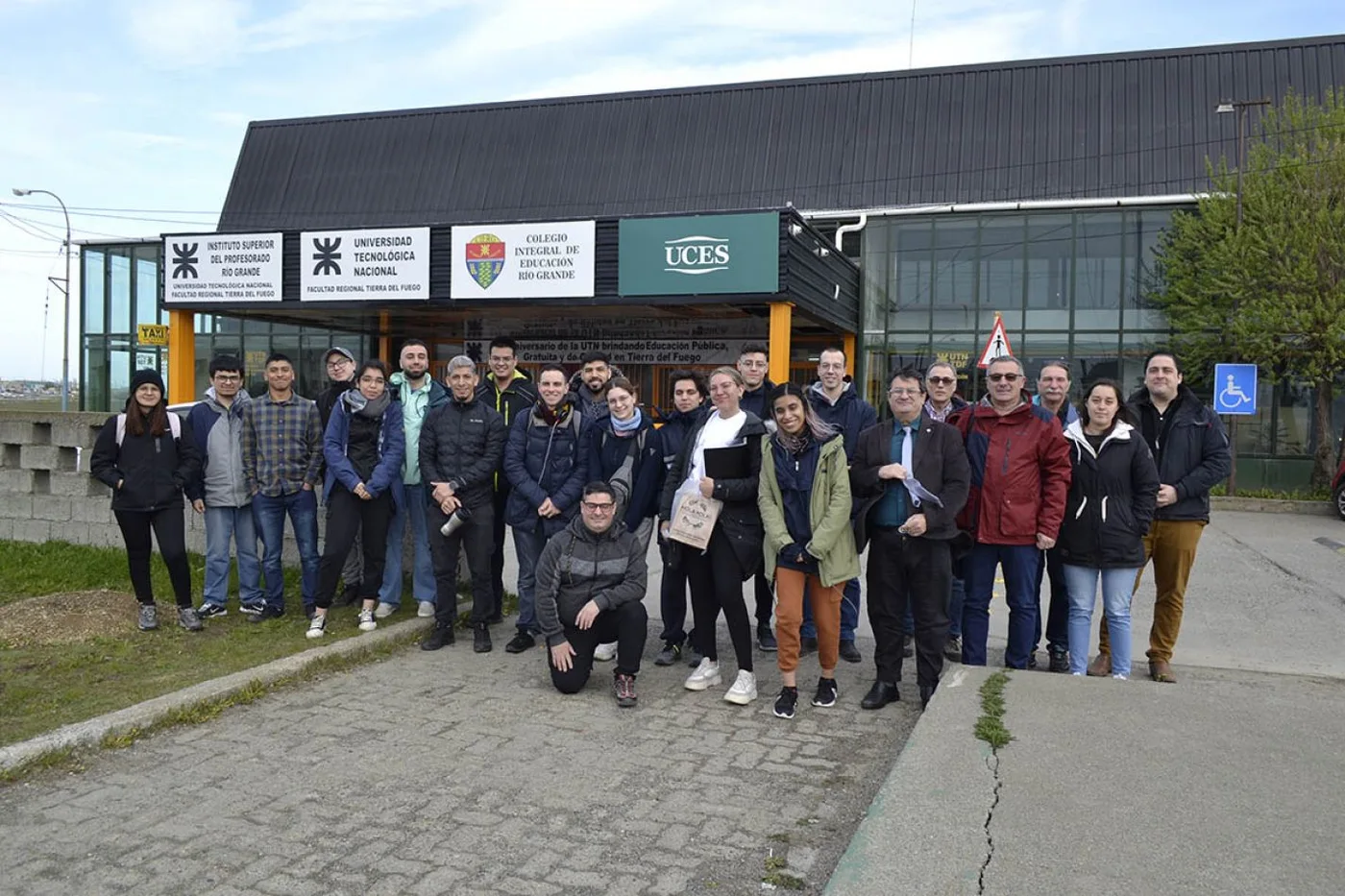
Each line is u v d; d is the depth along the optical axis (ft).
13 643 19.99
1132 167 70.79
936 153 75.82
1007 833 11.12
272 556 22.99
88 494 31.12
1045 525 17.93
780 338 50.49
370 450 22.03
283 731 15.92
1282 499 57.36
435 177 89.04
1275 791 12.30
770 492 17.29
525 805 13.15
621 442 21.04
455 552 21.70
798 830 12.56
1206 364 60.80
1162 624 19.26
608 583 17.90
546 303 53.62
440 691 18.26
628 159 83.82
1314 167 56.39
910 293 68.33
